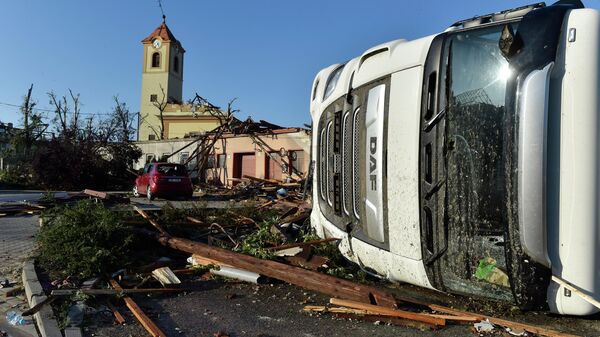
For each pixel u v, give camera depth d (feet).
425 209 15.87
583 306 13.34
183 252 27.45
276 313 16.92
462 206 14.88
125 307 17.78
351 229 20.27
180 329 15.40
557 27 13.62
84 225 23.54
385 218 17.65
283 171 96.12
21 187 110.22
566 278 13.34
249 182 88.17
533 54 13.66
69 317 16.02
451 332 14.57
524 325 14.38
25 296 19.49
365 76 19.29
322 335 14.65
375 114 18.22
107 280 21.06
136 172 117.80
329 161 22.61
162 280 20.92
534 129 13.42
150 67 205.46
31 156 121.29
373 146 18.29
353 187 20.01
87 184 113.19
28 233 35.83
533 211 13.44
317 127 24.50
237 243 27.78
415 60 16.56
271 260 21.80
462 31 15.47
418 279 16.56
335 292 17.83
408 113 16.55
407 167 16.51
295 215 35.68
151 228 31.71
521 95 13.66
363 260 19.76
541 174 13.38
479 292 14.94
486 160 14.38
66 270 21.53
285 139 99.35
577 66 13.30
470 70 14.93
